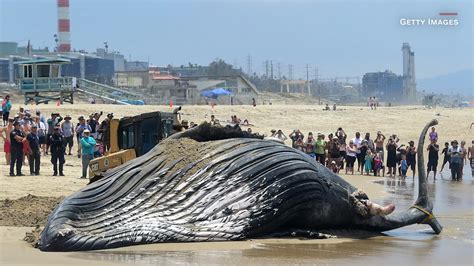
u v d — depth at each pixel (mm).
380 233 23219
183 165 20328
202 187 19859
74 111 68500
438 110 100125
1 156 44406
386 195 36312
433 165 49188
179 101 153875
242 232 19562
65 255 17328
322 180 21562
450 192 38938
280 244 19578
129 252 17703
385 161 57438
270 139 22031
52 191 30406
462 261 18266
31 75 83375
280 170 20625
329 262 17406
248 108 87062
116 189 19578
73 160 45125
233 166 20328
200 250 18094
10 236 20469
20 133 35438
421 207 24234
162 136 24312
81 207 18906
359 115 89188
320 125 81312
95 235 18203
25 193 29484
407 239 22141
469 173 53312
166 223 18969
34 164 37031
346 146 51906
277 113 85625
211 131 21500
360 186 40938
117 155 23969
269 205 20125
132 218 18906
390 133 78375
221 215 19594
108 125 25547
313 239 20859
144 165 20328
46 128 48062
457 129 81750
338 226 22438
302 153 22141
